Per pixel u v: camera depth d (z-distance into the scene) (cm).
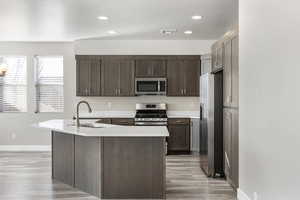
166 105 766
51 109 777
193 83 732
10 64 774
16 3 457
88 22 573
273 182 275
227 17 535
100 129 409
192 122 713
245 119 360
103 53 749
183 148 714
